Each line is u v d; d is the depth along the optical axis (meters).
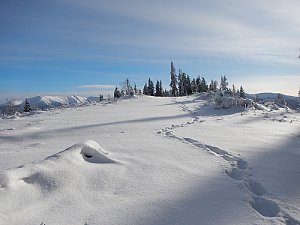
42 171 6.44
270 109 23.98
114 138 12.26
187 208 5.43
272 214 5.35
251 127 14.71
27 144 12.61
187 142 10.92
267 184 6.51
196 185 6.47
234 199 5.78
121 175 6.94
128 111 25.81
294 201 5.65
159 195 5.98
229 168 7.64
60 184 6.17
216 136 12.15
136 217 5.16
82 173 6.72
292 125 15.41
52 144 11.89
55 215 5.23
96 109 29.34
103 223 4.99
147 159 8.30
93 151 7.96
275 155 8.91
